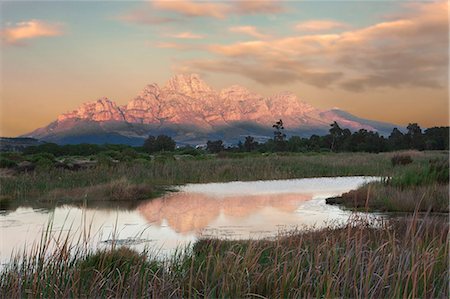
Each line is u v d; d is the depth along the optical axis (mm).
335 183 34562
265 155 62750
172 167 37531
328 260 7062
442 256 7062
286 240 9914
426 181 22359
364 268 6980
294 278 6742
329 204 22594
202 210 21906
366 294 6035
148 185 28672
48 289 6922
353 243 7723
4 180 28188
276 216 19828
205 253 9375
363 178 37688
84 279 7477
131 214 20750
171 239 14680
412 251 6762
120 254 8570
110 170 33344
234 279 6781
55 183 28750
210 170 37594
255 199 25938
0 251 12148
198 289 7055
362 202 21109
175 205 23734
